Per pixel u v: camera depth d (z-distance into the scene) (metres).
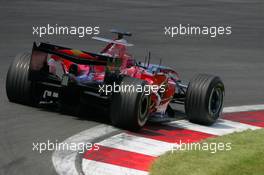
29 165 28.33
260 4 115.00
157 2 104.56
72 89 35.16
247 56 70.25
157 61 62.25
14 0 91.19
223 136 36.16
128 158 30.86
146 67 40.03
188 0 110.44
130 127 35.50
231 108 45.38
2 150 30.16
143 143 33.75
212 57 67.31
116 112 35.12
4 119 35.41
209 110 39.06
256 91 52.66
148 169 29.34
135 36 75.19
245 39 81.06
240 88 53.19
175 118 40.34
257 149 33.50
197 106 38.75
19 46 62.50
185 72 57.91
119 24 82.25
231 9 105.81
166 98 39.31
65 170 28.05
